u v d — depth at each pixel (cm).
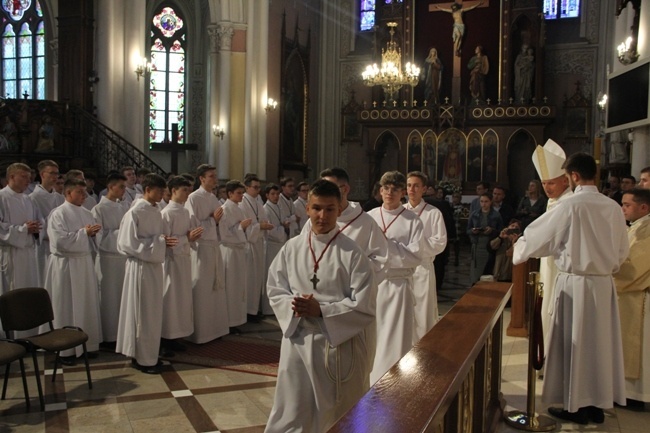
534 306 450
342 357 346
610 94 1037
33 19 2136
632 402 523
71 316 672
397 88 1641
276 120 2031
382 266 442
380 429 202
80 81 1439
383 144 2305
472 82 2186
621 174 1539
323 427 344
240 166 1827
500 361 474
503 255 901
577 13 2216
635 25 1162
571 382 460
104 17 1352
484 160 2134
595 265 457
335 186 356
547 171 545
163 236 643
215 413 517
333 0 2423
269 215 988
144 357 632
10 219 709
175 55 2183
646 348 505
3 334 705
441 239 564
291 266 362
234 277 830
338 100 2431
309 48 2273
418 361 282
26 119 1255
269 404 541
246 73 1816
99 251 737
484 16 2203
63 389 576
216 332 781
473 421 372
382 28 2298
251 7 1812
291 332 346
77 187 680
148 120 2148
